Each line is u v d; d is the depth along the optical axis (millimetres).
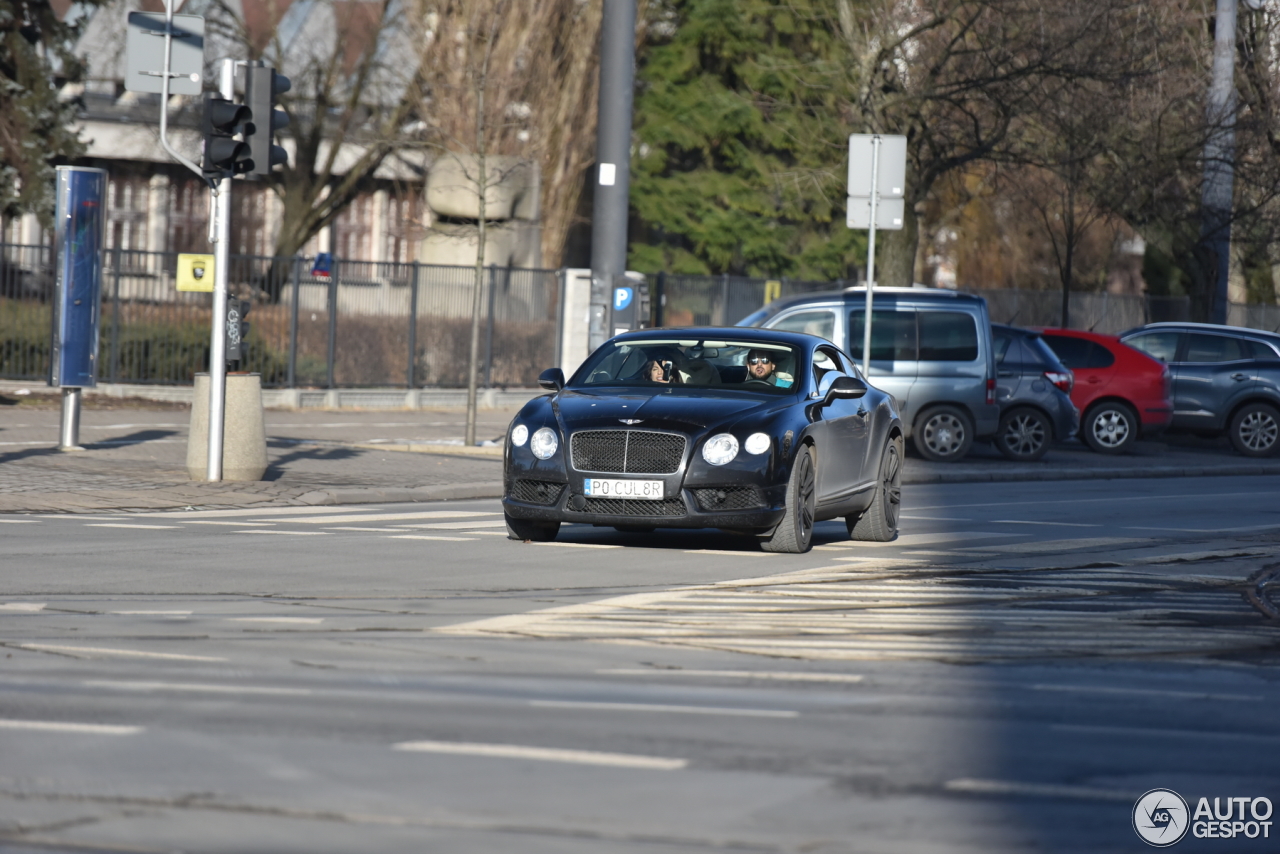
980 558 48375
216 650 29281
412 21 161125
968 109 123625
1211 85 124688
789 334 52312
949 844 17781
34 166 120688
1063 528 59219
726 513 45688
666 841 17688
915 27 116125
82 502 56188
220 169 60719
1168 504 71875
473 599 36781
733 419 46406
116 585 37812
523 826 18141
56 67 171375
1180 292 161750
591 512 46156
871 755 22031
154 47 67438
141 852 17000
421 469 72062
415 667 28000
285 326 105938
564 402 48094
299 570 41281
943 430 90250
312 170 183000
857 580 42000
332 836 17641
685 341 51531
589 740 22547
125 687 25688
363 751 21641
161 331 101062
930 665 29766
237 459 63875
